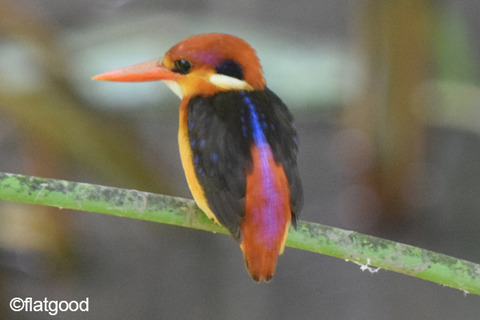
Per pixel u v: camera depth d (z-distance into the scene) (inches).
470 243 125.3
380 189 125.3
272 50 125.2
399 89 124.0
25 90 122.6
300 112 124.9
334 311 126.4
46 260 126.3
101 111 123.3
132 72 119.3
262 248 117.6
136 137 124.4
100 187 117.6
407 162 124.9
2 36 123.0
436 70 124.4
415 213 125.7
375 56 124.0
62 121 123.1
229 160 118.0
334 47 126.0
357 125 124.7
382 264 117.9
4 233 125.9
